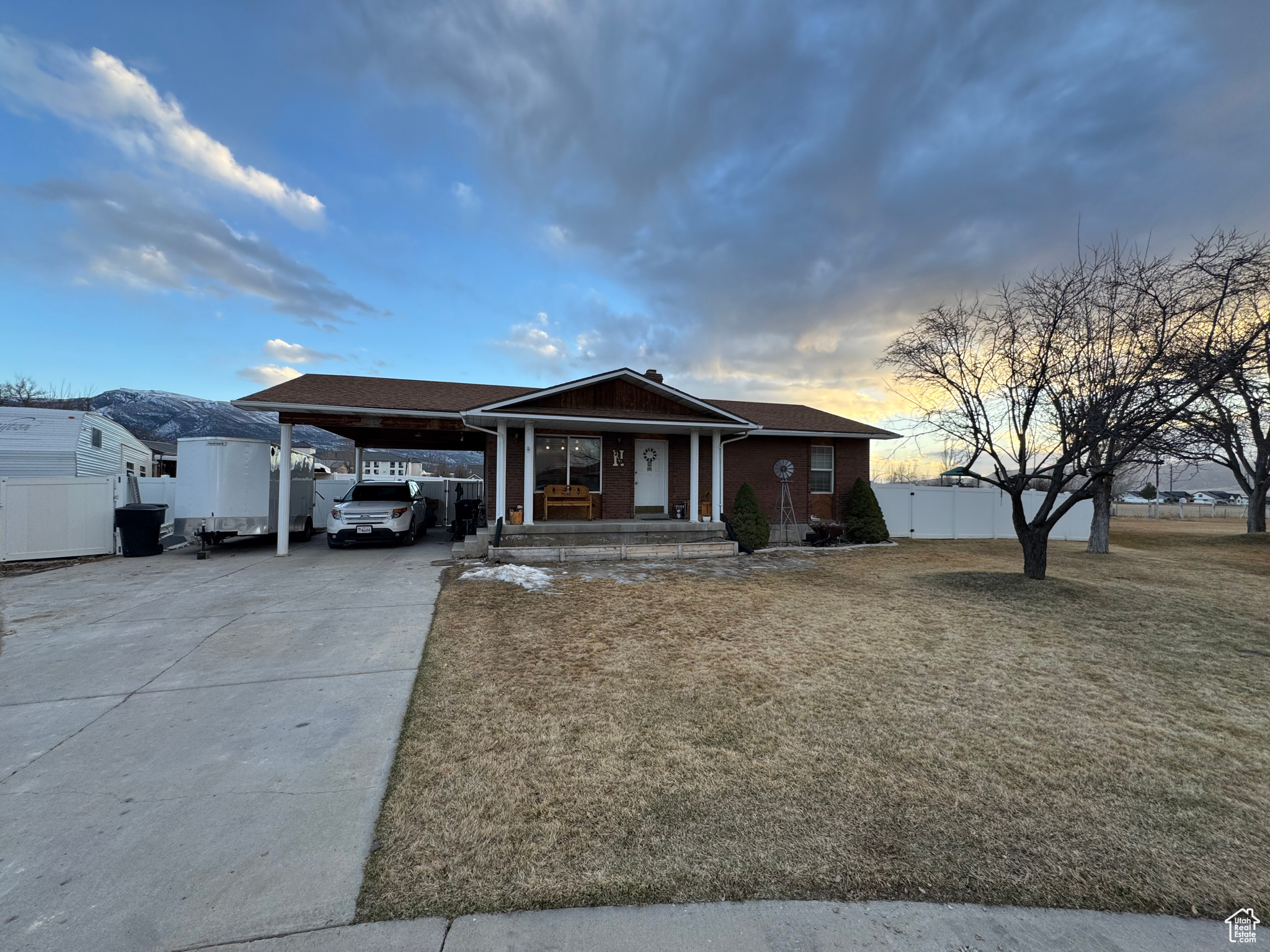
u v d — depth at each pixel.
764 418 15.77
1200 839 2.63
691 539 12.40
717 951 1.94
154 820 2.68
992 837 2.62
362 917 2.09
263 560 10.87
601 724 3.77
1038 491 17.20
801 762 3.28
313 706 4.05
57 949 1.93
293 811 2.77
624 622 6.36
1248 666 5.11
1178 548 13.70
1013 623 6.46
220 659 5.06
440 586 8.26
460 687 4.43
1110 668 5.02
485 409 11.20
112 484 11.35
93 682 4.50
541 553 10.62
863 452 16.33
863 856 2.46
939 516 17.00
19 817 2.70
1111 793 3.01
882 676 4.73
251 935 2.00
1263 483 15.66
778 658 5.15
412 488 14.25
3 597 7.50
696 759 3.30
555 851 2.47
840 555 12.35
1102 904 2.21
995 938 2.03
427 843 2.52
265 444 11.55
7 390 32.81
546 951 1.94
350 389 12.85
